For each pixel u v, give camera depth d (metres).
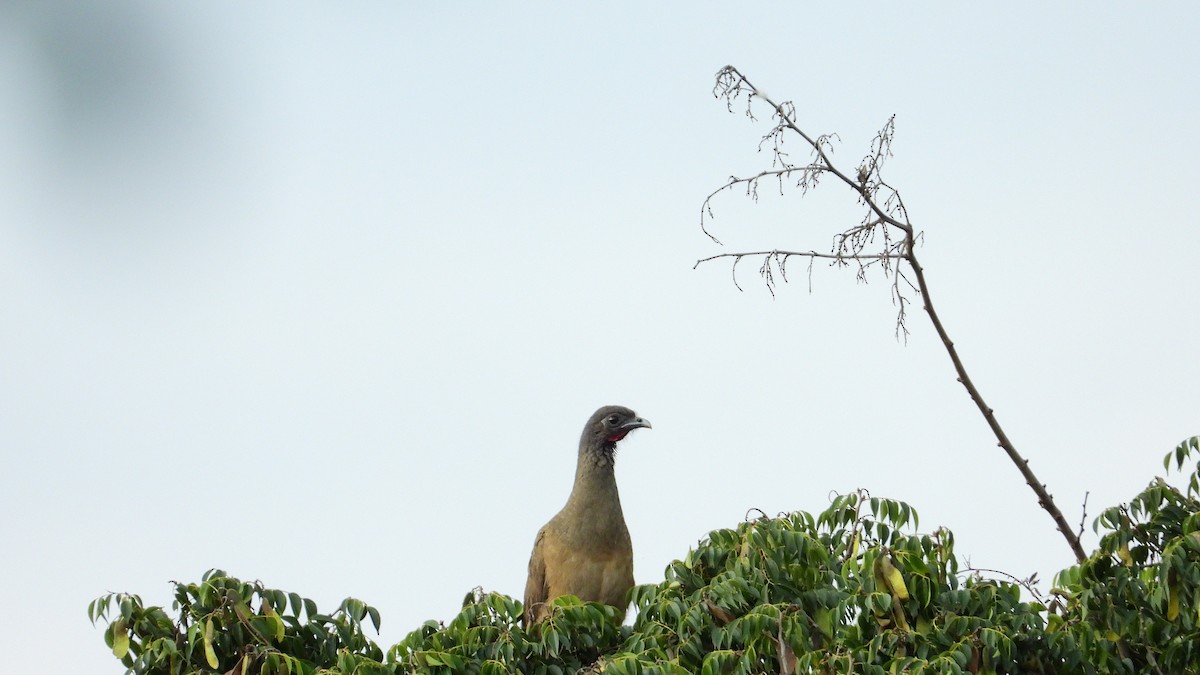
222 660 15.54
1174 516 15.30
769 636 14.54
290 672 15.17
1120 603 14.99
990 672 14.05
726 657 14.25
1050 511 15.45
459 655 15.25
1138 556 15.38
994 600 14.86
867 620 14.73
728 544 15.89
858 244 14.72
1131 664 14.97
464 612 16.00
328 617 16.16
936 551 15.22
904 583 14.54
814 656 13.95
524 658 15.89
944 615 14.56
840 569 15.42
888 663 14.17
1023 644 14.72
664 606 15.17
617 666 13.96
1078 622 14.78
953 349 15.12
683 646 14.79
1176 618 14.88
